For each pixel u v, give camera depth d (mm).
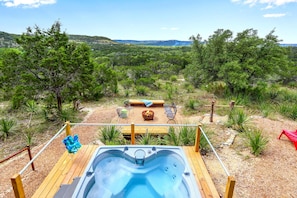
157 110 10203
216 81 14078
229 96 12648
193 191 3740
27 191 4457
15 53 7926
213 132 6984
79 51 9422
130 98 13773
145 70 20094
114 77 14766
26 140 7094
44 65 8055
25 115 9844
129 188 4680
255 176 4758
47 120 8992
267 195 4156
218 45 12773
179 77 24672
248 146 6105
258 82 12688
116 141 6539
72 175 4496
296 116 8953
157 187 4668
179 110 10453
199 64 13789
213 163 5320
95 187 4227
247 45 12203
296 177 4715
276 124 8086
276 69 12250
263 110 9695
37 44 8156
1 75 8297
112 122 8562
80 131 7863
